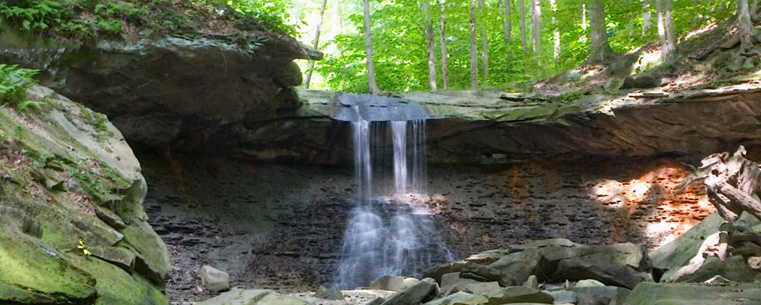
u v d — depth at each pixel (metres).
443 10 26.17
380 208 22.75
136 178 6.99
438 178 24.39
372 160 24.20
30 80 6.95
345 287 18.42
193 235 18.17
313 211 22.02
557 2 28.52
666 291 6.85
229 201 20.84
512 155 24.33
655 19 28.30
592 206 22.59
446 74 26.39
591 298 8.66
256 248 18.98
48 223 4.68
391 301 9.25
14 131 5.62
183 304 10.03
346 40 30.62
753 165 10.12
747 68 19.94
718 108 19.80
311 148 23.69
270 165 23.52
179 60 16.00
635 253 12.10
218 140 21.48
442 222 22.25
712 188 10.12
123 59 15.46
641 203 22.11
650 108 20.81
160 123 19.06
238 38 16.48
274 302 8.45
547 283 12.45
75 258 4.55
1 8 14.24
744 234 9.33
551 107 22.89
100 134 7.43
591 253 12.43
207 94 18.06
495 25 30.94
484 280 12.11
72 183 5.59
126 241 5.66
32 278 3.55
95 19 15.23
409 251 20.70
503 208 23.03
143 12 15.73
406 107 23.78
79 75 15.45
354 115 23.25
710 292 6.82
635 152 22.86
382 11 28.78
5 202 4.46
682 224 20.95
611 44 31.14
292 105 21.89
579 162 24.03
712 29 23.41
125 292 4.70
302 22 19.45
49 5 14.83
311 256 19.55
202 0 17.39
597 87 24.28
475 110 23.58
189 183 20.50
